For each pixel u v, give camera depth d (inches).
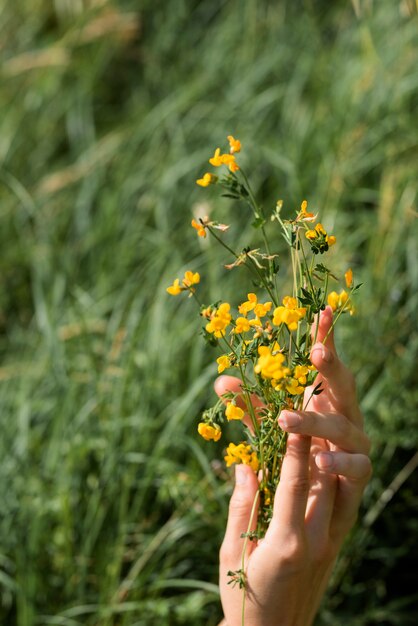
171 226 105.7
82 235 111.7
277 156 102.7
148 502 76.4
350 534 71.8
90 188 115.7
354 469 41.7
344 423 41.0
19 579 69.6
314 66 119.2
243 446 44.1
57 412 78.2
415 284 84.7
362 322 82.0
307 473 41.4
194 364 79.2
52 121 133.9
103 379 79.6
